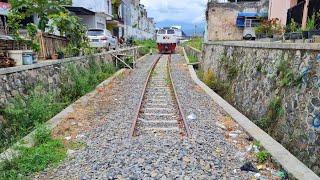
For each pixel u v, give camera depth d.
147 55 32.28
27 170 4.99
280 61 7.93
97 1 29.95
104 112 9.13
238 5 28.41
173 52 35.44
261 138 6.34
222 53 14.71
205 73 17.31
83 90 11.77
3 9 17.70
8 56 8.82
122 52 22.52
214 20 28.94
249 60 10.53
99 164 5.05
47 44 11.75
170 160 5.14
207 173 4.77
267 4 27.72
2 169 4.86
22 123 7.30
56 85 10.54
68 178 4.71
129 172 4.73
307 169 4.82
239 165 5.27
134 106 9.62
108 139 6.42
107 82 14.34
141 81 14.94
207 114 8.76
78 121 8.06
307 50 6.61
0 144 6.34
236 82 11.49
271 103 7.72
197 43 34.31
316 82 5.98
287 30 13.41
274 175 4.91
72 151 5.89
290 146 6.36
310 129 5.81
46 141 6.26
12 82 7.76
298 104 6.46
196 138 6.41
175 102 10.20
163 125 7.67
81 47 14.62
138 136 6.65
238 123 7.70
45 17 12.80
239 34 28.81
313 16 10.84
